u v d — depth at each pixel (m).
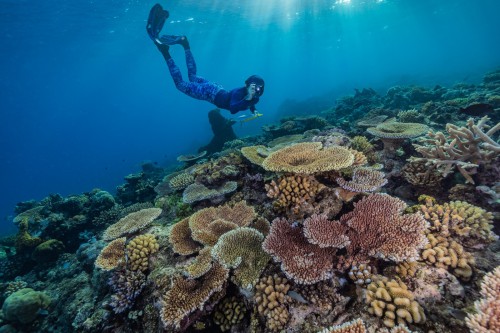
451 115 8.75
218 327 3.80
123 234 5.40
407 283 2.95
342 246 3.11
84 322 4.38
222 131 17.56
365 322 2.69
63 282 7.01
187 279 3.82
